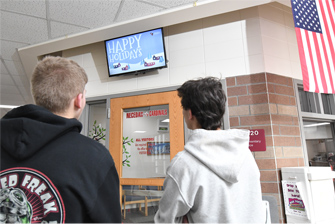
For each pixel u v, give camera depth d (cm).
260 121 211
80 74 72
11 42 269
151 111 257
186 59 249
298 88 250
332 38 196
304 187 181
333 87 184
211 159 68
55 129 58
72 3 208
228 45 236
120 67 262
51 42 268
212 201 65
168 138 245
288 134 216
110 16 230
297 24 188
